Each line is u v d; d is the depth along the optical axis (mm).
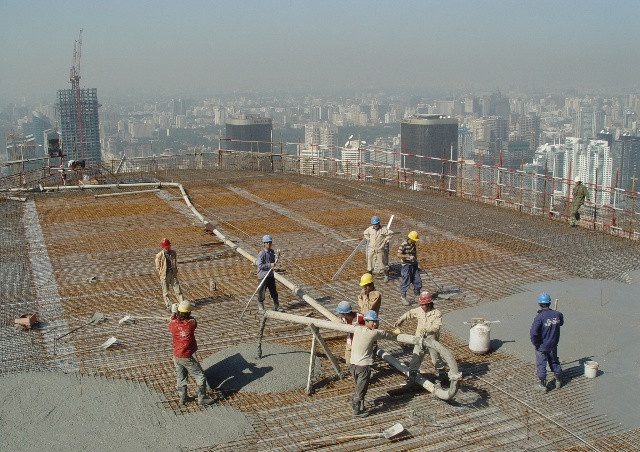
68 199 21156
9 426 7652
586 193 16969
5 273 13609
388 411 8016
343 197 21172
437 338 8602
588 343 9852
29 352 9781
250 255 14344
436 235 16438
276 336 10273
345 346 9883
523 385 8641
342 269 13172
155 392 8500
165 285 11414
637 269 13656
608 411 7977
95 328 10695
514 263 14023
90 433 7523
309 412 8000
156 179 24484
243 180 24391
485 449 7180
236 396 8391
